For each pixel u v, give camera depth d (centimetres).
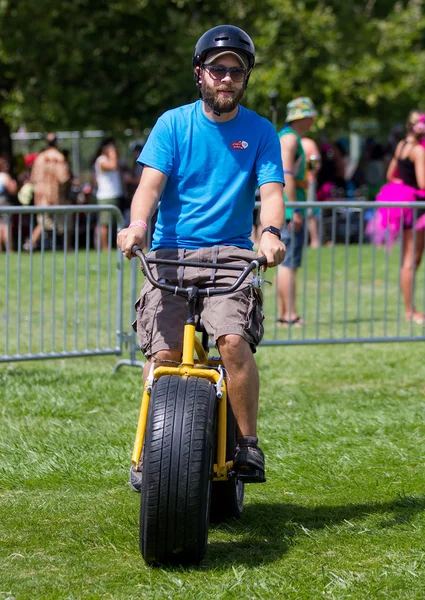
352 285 2208
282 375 1244
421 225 1596
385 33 3562
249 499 762
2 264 2447
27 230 2734
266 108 3275
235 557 635
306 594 571
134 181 3128
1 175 2822
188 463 583
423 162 1591
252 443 637
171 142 657
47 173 2681
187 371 617
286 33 3334
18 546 657
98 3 3164
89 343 1491
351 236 3075
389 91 3425
